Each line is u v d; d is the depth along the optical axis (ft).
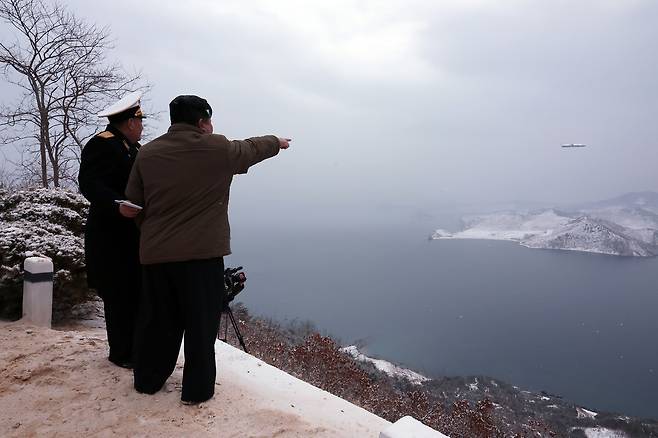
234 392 8.84
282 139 8.59
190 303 7.88
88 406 7.79
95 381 8.73
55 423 7.27
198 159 7.44
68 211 16.70
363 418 8.64
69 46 43.45
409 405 32.30
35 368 9.19
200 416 7.71
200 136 7.53
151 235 7.61
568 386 296.51
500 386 134.82
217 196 7.80
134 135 9.61
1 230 14.51
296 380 10.18
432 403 35.76
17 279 13.66
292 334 50.67
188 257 7.57
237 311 53.21
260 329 44.47
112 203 8.37
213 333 8.20
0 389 8.32
